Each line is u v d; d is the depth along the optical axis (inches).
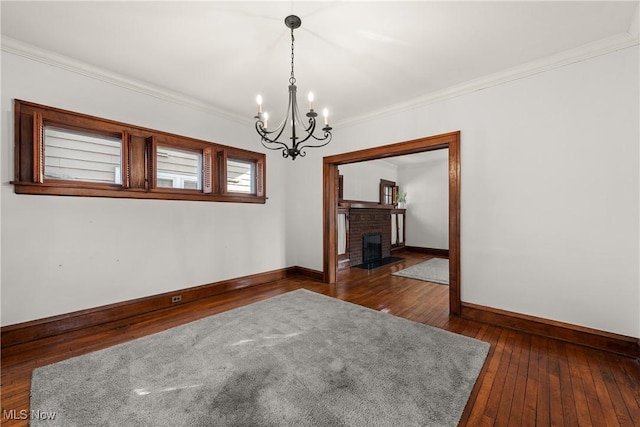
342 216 223.3
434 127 127.4
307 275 185.3
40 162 95.6
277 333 100.1
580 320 93.9
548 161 99.3
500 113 109.2
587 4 72.8
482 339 96.9
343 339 95.4
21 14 77.4
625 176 86.5
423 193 310.3
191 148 138.6
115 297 114.2
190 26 82.7
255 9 75.1
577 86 93.7
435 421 58.1
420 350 87.9
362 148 155.2
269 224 177.0
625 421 58.7
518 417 59.9
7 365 79.0
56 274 100.3
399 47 92.7
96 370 76.1
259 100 82.7
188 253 137.7
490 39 88.0
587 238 92.7
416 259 261.7
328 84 119.9
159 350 87.5
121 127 115.2
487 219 112.6
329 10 75.2
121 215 116.0
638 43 83.6
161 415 59.2
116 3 73.1
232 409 61.1
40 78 96.8
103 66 106.7
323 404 62.8
